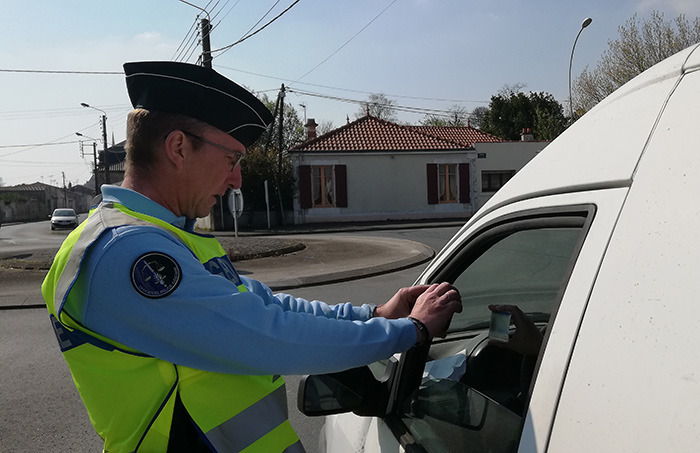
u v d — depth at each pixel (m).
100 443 3.87
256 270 12.40
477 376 1.69
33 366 5.71
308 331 1.21
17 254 16.69
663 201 0.90
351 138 27.80
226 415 1.20
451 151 27.42
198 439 1.19
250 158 26.09
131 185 1.33
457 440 1.40
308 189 26.59
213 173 1.34
